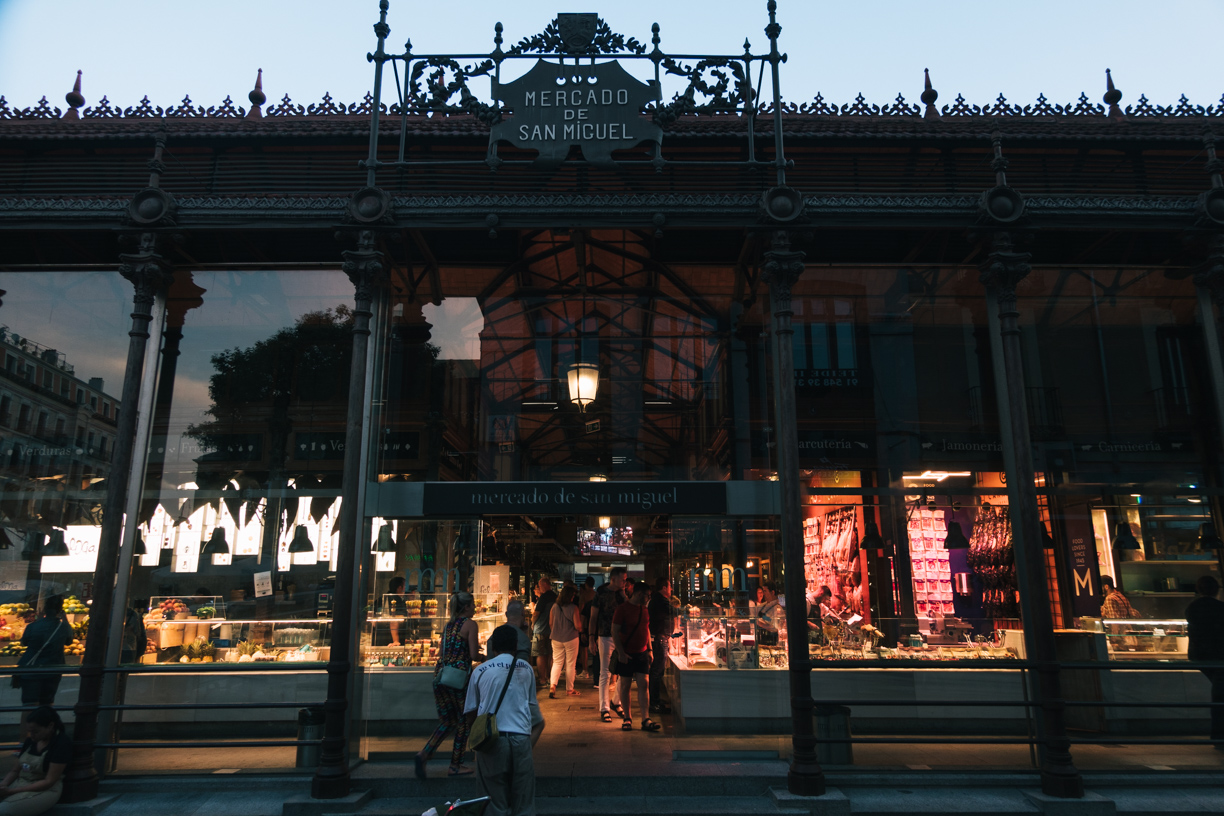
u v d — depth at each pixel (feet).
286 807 21.97
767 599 28.45
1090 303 31.63
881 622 29.25
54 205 26.45
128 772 24.40
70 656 27.43
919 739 23.41
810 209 26.84
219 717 27.53
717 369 31.53
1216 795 22.95
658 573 42.57
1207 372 30.60
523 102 27.86
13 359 30.09
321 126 30.25
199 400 29.94
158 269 26.58
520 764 16.92
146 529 28.58
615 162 27.55
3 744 23.53
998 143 27.12
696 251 31.99
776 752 26.03
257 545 29.01
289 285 31.07
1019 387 26.16
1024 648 27.40
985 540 29.96
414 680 27.66
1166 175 30.55
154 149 29.71
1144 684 28.45
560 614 40.11
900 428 30.91
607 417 31.35
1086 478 30.50
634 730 30.40
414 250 30.76
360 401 26.17
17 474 29.17
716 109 27.89
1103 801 22.03
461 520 29.60
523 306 32.12
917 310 31.65
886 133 29.96
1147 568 29.86
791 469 25.61
